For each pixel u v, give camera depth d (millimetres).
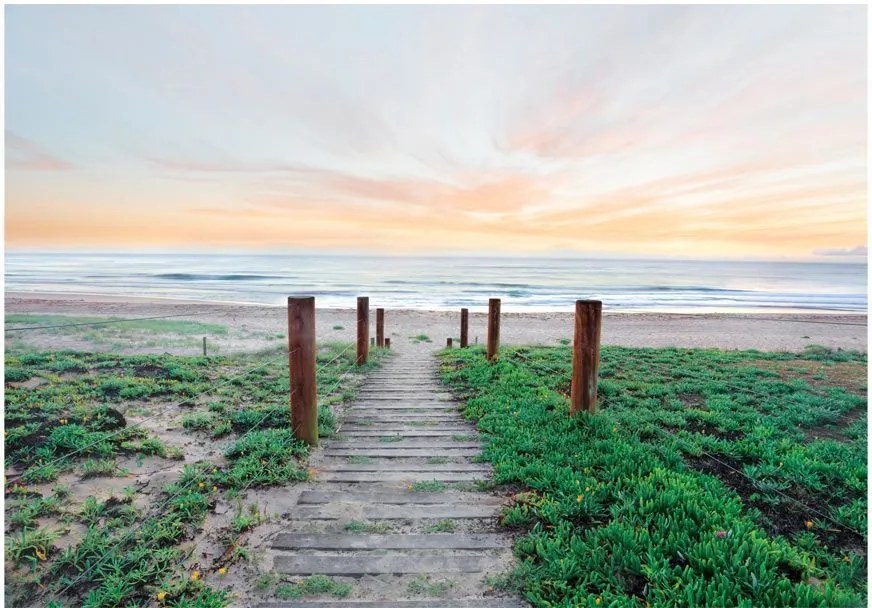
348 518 3514
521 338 18875
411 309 31031
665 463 4340
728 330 21562
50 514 3447
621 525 3154
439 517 3520
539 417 5789
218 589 2750
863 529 3297
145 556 3000
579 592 2660
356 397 7465
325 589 2742
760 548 2873
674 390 7688
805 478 4027
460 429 5777
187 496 3682
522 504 3695
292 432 5023
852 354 12344
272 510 3641
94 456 4469
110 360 8852
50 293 34625
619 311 31703
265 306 26750
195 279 54844
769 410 6477
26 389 6480
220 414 5953
